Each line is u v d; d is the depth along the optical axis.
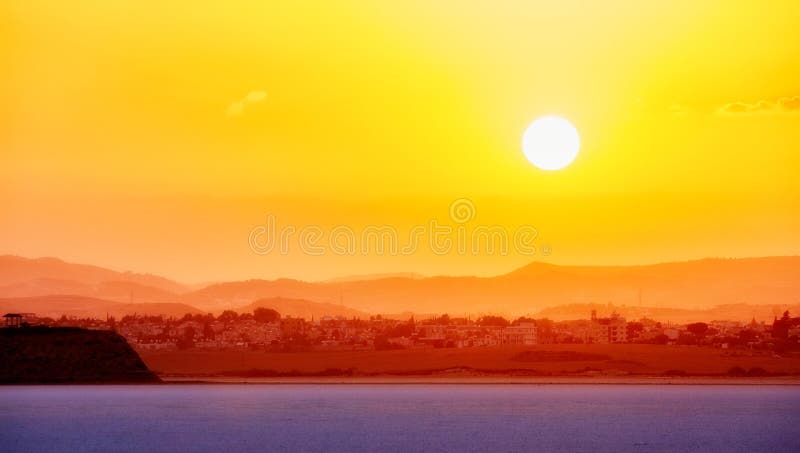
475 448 158.12
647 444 164.12
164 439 171.62
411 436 175.25
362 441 167.88
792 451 157.25
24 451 157.62
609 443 165.00
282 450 155.75
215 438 172.88
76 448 160.38
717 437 174.62
